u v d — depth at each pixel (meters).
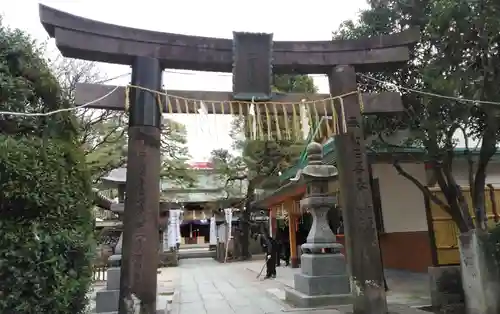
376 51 8.20
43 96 5.72
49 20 6.77
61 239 4.95
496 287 7.68
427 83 8.52
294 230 20.89
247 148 25.14
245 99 7.61
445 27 8.09
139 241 6.45
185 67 7.63
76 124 6.42
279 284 14.71
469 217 8.80
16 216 4.84
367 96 8.07
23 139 5.10
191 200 39.97
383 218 14.37
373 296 7.16
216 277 18.48
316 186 11.10
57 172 5.20
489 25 7.54
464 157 12.00
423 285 11.70
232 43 7.67
